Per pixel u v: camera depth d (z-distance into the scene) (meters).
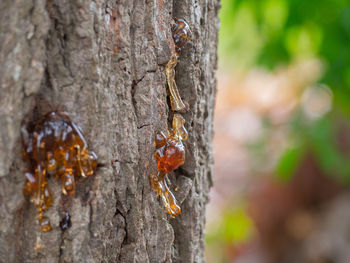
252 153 1.82
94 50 0.57
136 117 0.61
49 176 0.57
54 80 0.57
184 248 0.69
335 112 1.66
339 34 1.47
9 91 0.55
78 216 0.58
